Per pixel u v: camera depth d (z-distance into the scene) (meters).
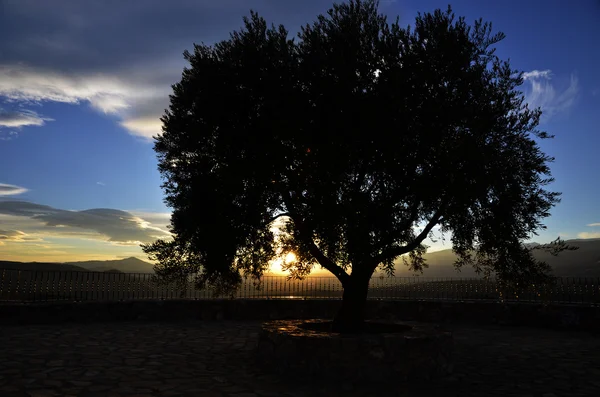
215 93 8.55
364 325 9.84
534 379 7.98
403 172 7.96
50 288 14.31
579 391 7.14
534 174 9.08
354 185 8.05
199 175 9.31
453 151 7.91
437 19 8.75
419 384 7.61
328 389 7.20
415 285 17.66
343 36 8.43
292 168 8.27
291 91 8.12
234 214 8.75
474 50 8.77
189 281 10.61
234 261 10.21
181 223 9.57
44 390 6.54
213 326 14.70
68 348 10.05
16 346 10.03
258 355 8.90
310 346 8.02
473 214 8.73
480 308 16.28
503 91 8.88
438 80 8.35
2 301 13.57
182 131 9.47
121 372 7.91
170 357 9.47
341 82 7.98
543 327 15.17
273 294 17.27
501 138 8.59
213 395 6.63
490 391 7.16
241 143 8.31
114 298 15.24
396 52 8.39
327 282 17.58
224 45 9.26
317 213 7.74
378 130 7.84
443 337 8.40
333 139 7.93
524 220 9.03
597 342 12.26
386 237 7.92
